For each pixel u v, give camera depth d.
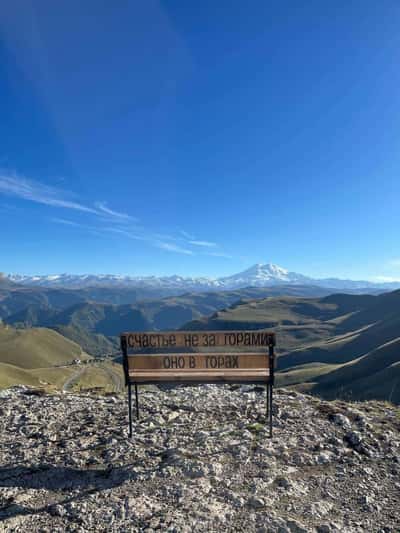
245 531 4.38
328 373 130.12
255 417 8.07
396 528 4.44
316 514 4.68
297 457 6.15
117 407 9.08
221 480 5.48
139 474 5.69
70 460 6.26
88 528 4.48
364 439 6.84
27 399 9.97
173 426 7.63
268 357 7.11
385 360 117.50
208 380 7.02
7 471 5.95
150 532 4.36
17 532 4.42
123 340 7.25
